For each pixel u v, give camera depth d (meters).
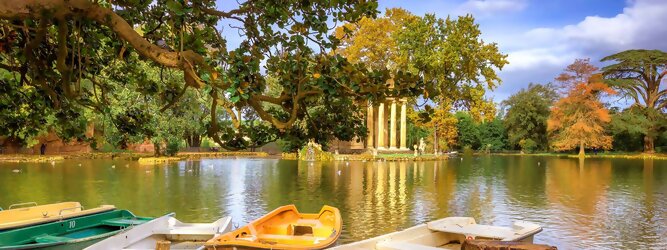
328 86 4.86
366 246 8.15
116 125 7.32
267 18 5.66
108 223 10.72
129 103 30.64
